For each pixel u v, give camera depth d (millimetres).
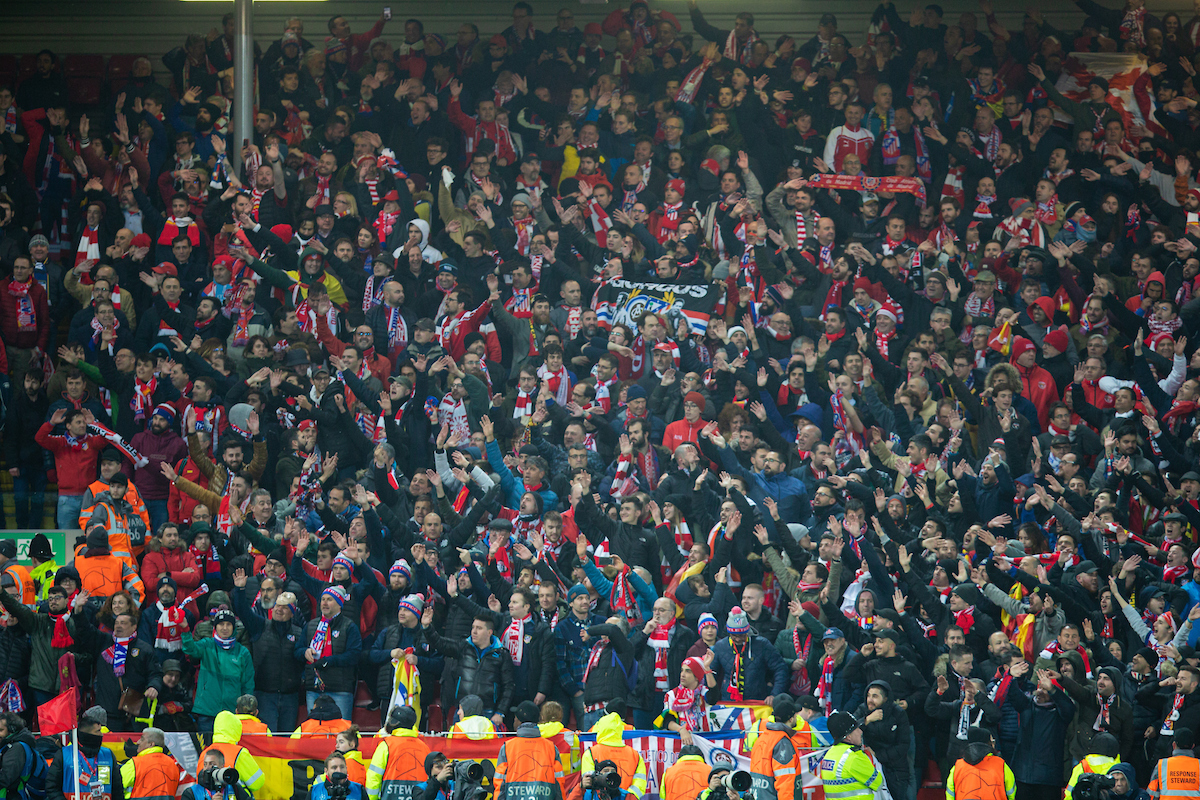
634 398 54188
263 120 66062
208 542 47125
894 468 53500
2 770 36250
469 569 46312
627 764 38844
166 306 57719
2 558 45906
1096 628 46188
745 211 63062
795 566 47844
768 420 54250
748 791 36906
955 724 43000
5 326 57625
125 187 62344
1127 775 38844
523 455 52406
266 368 54188
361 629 46188
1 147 64438
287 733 43094
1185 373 58188
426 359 55906
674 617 45250
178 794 38938
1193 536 50906
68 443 52344
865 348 57469
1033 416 56875
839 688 44406
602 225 64688
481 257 62188
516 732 39812
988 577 47406
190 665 44656
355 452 53062
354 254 61625
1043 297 61219
